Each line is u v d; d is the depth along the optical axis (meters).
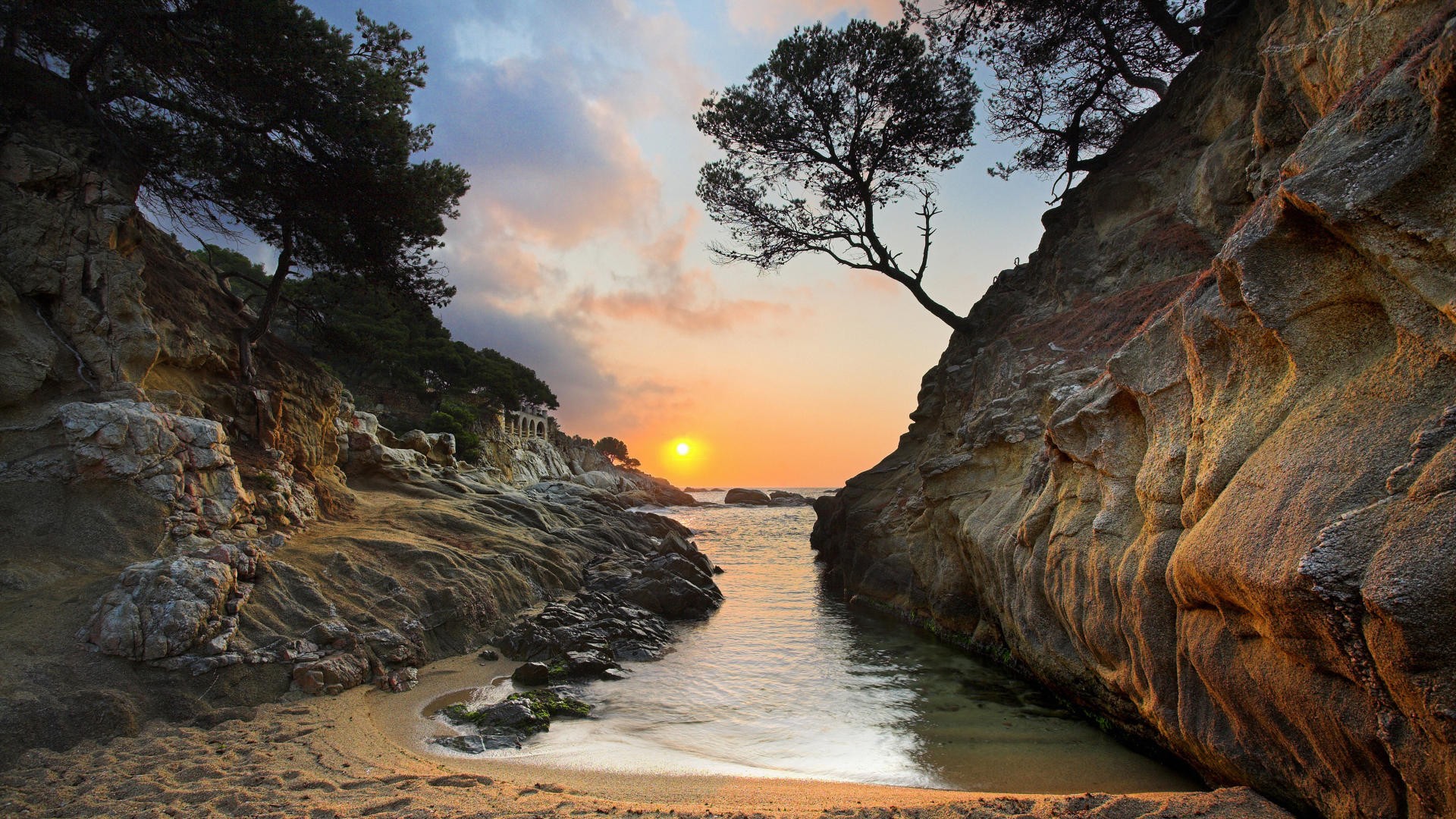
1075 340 14.78
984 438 14.66
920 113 24.34
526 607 15.93
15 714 7.54
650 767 8.43
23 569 9.70
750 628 17.22
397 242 19.98
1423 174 4.02
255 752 7.93
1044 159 24.78
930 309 24.47
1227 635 5.46
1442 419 3.77
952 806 6.21
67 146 13.09
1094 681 9.09
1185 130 17.62
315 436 18.89
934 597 16.20
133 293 12.84
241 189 17.36
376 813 6.37
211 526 11.77
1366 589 3.61
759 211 26.53
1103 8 20.64
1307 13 10.06
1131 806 5.71
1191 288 6.88
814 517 80.56
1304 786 5.05
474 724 9.73
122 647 8.77
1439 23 4.59
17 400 11.14
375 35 18.84
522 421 86.75
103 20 13.68
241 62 15.16
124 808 6.39
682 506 118.50
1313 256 4.92
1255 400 5.61
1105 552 8.00
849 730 9.88
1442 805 3.68
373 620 11.97
